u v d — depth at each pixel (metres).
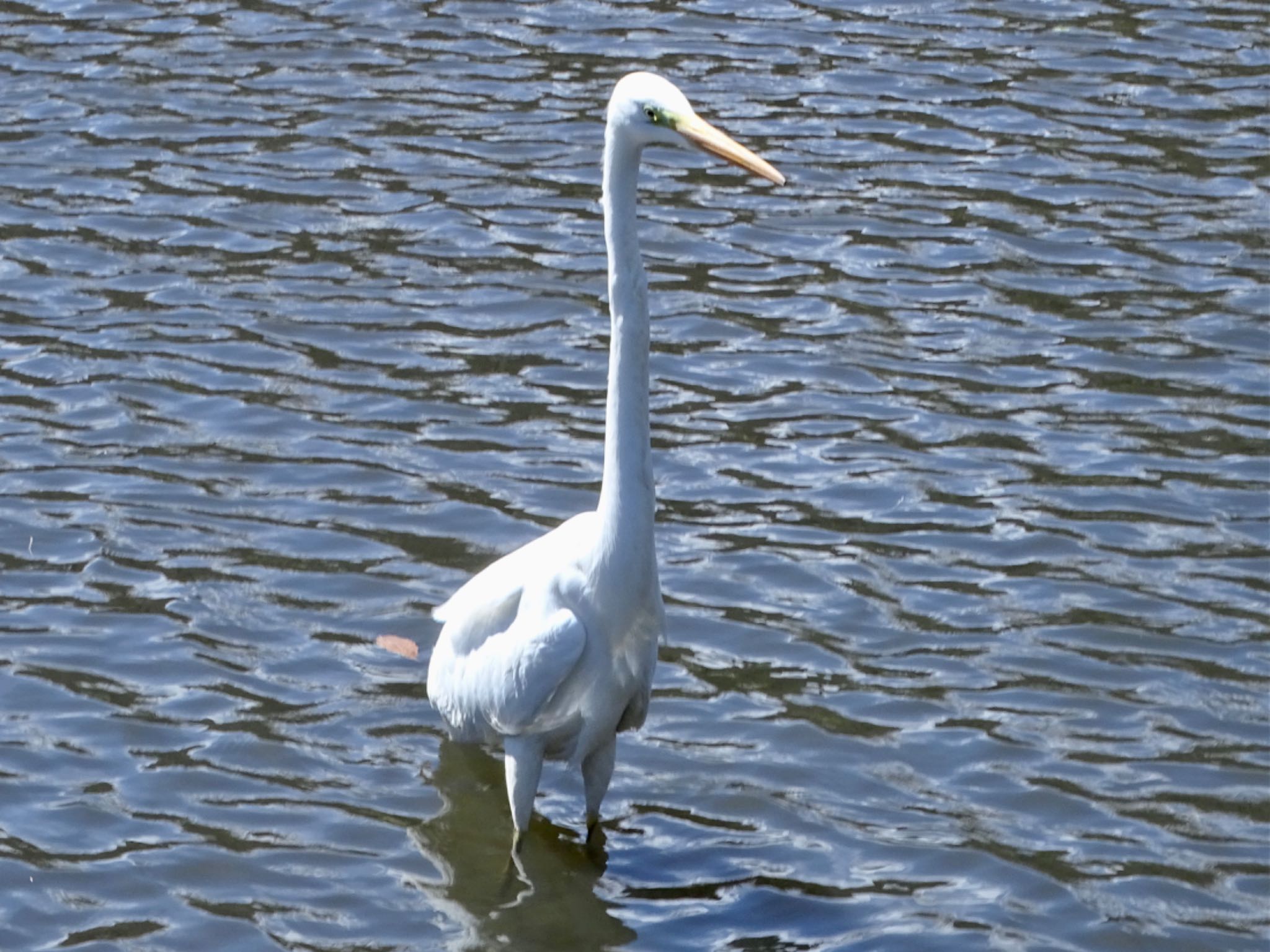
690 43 21.72
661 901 9.32
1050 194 18.14
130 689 10.73
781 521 12.73
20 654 10.97
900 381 14.70
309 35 21.75
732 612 11.73
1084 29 22.38
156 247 16.58
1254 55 21.62
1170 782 10.16
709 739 10.57
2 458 13.09
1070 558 12.29
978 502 12.98
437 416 13.95
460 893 9.33
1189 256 16.91
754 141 19.14
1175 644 11.37
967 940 8.98
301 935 8.95
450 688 9.77
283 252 16.56
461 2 22.88
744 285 16.30
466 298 15.84
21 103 19.56
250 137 18.94
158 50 21.20
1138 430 13.99
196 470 13.08
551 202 17.72
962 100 20.28
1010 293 16.19
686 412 14.18
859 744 10.49
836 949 8.95
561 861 9.65
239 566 11.98
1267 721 10.66
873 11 22.94
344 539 12.34
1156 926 9.06
